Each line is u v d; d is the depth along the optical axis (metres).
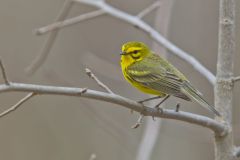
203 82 14.79
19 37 16.55
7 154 15.60
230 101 9.23
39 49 16.45
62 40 16.17
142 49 10.95
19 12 16.80
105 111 14.27
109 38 16.09
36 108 15.96
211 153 13.90
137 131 14.05
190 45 15.18
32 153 15.66
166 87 10.34
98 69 14.74
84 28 16.22
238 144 13.30
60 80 14.98
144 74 10.60
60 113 15.88
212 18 15.33
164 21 12.35
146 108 8.68
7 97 16.08
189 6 15.45
